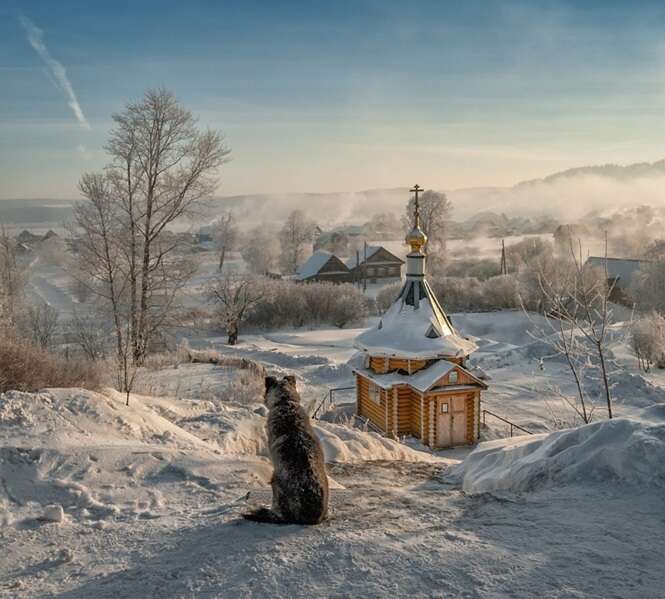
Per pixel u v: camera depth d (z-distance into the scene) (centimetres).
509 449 820
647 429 636
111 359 2244
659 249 6819
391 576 422
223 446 1149
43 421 968
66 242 3009
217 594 412
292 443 588
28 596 452
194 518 632
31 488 725
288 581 422
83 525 628
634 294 5694
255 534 532
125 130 3030
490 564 437
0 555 550
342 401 2902
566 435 714
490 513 574
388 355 2316
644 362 3472
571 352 1297
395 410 2316
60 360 1499
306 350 4400
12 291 4175
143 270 3083
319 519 561
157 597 420
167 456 866
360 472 1001
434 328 2336
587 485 613
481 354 3812
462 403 2267
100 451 852
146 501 714
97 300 3234
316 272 9131
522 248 9412
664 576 412
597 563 436
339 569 437
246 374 3050
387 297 6950
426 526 542
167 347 3788
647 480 584
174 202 3128
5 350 1309
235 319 5131
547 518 541
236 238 12375
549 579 411
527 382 3238
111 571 485
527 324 5441
